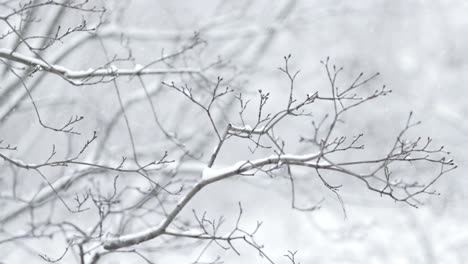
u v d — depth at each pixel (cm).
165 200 672
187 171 979
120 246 539
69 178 773
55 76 995
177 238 668
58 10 755
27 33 732
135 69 655
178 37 1062
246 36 1282
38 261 927
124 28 991
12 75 748
